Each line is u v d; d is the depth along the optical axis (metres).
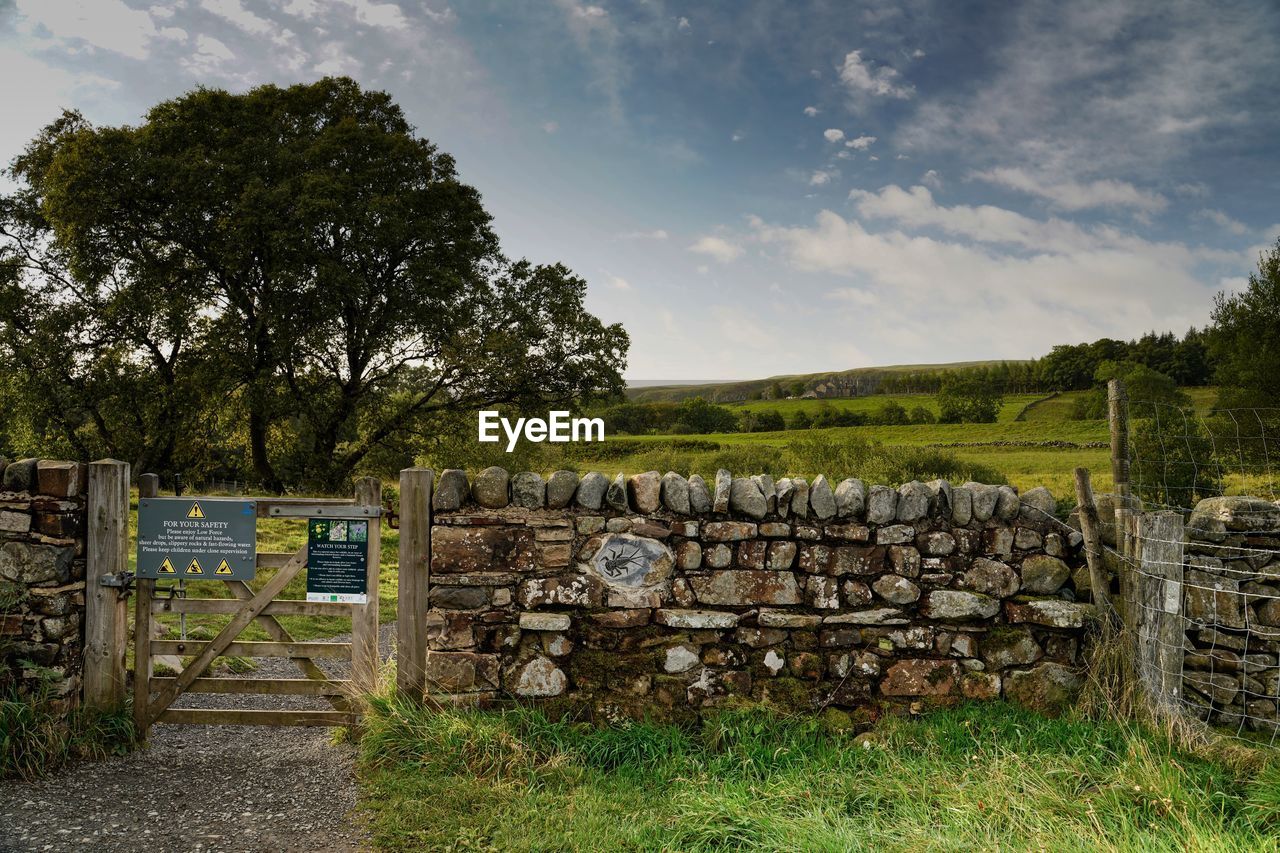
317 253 20.58
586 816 3.85
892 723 4.81
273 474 24.48
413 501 4.98
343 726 5.03
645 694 4.93
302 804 4.08
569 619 4.93
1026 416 64.81
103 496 4.93
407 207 22.02
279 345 20.77
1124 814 3.64
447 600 4.93
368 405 25.03
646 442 47.19
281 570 5.09
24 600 4.69
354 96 24.14
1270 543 5.11
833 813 3.76
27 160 22.27
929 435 54.97
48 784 4.23
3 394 22.69
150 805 4.04
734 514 5.12
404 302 22.64
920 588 5.12
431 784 4.16
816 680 5.00
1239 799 3.82
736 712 4.84
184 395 21.77
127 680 5.25
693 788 4.15
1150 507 5.59
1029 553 5.22
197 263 21.34
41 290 22.81
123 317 21.44
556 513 5.03
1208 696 4.99
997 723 4.77
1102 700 4.89
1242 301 22.72
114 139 20.09
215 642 5.00
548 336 24.81
